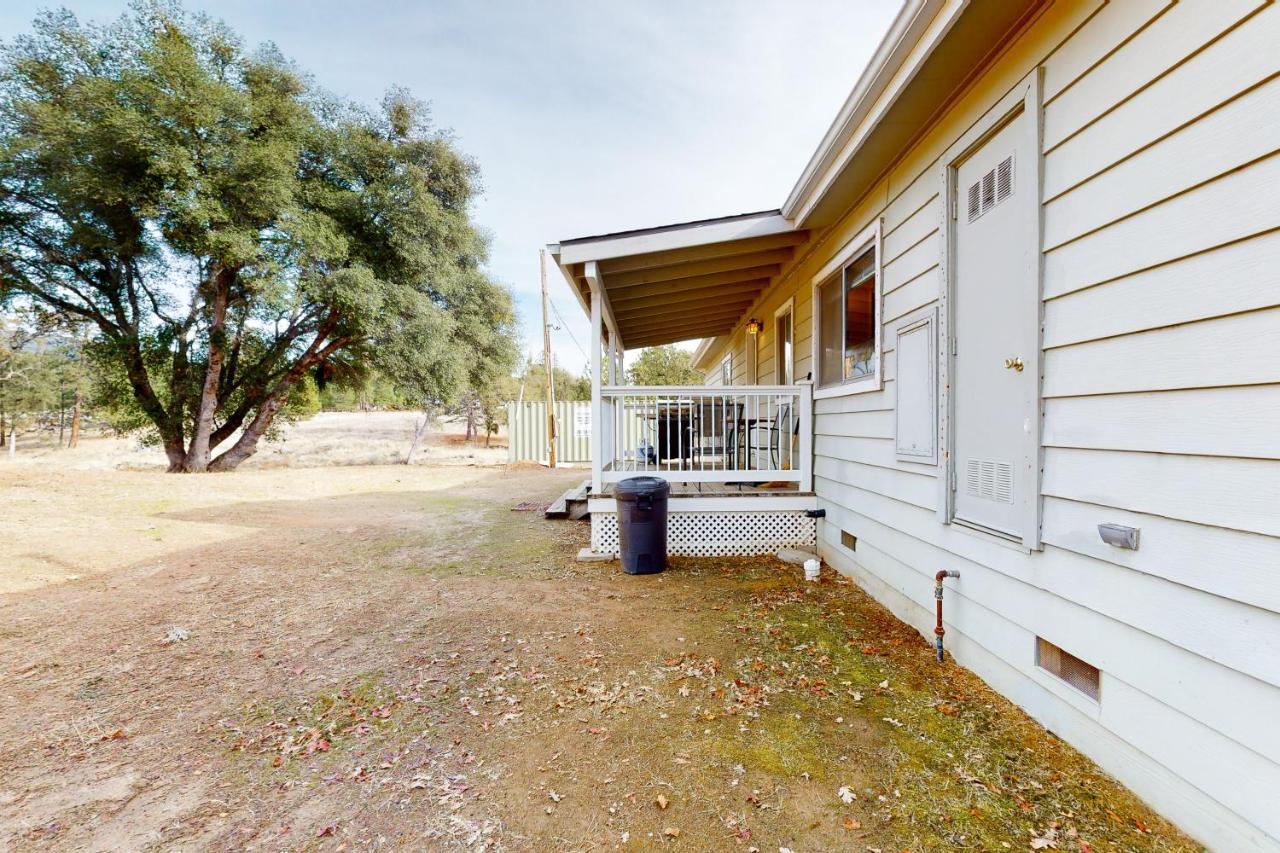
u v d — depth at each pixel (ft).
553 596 13.83
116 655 10.43
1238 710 4.97
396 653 10.50
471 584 14.97
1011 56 8.07
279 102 39.37
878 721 7.75
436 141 46.09
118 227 36.55
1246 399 4.92
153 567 16.66
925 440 10.66
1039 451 7.47
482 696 8.77
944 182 9.91
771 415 21.25
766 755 7.03
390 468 48.16
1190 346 5.42
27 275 36.37
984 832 5.59
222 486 34.24
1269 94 4.72
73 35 34.14
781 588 14.11
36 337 45.68
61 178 33.04
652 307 24.95
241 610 12.91
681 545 17.69
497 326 55.16
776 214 16.38
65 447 73.82
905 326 11.50
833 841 5.56
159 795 6.48
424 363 44.50
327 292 39.63
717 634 11.04
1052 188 7.27
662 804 6.17
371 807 6.24
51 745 7.52
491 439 72.90
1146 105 5.89
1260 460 4.81
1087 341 6.69
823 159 12.85
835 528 15.93
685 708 8.24
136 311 40.40
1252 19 4.84
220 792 6.54
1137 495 6.00
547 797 6.35
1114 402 6.30
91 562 16.88
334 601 13.57
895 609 11.97
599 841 5.65
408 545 19.79
